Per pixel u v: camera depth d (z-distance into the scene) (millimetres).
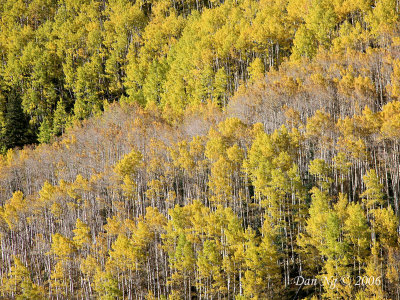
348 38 78000
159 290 44156
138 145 69688
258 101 66688
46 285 50438
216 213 44594
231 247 41844
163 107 86312
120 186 58219
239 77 88625
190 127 68000
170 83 91062
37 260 53969
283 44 91188
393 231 38375
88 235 50406
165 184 60156
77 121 89312
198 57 88250
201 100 82562
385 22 79500
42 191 59969
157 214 47781
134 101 89812
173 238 44875
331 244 37781
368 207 46156
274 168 46844
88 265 46125
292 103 64875
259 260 39125
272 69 78750
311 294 40000
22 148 95000
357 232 38125
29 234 59469
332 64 71375
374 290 34625
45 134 94000
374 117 51094
